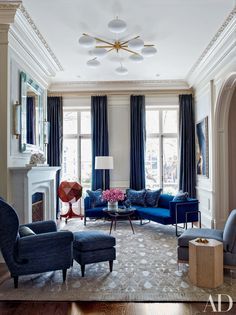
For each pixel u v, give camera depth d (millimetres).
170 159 7211
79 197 6555
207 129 5762
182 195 5230
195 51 4930
